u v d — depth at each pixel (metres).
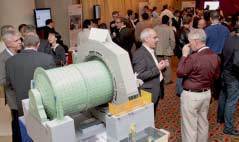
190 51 2.78
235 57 3.28
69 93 1.48
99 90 1.58
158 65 2.84
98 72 1.59
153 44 2.81
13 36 2.85
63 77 1.49
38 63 2.47
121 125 1.50
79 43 2.00
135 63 2.75
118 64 1.53
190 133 2.88
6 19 5.63
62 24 7.59
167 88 5.61
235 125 3.86
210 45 4.18
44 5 7.32
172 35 5.43
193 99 2.78
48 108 1.50
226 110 3.60
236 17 4.89
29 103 1.59
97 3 8.38
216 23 4.22
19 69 2.45
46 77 1.48
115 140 1.51
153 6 10.38
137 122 1.56
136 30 5.67
